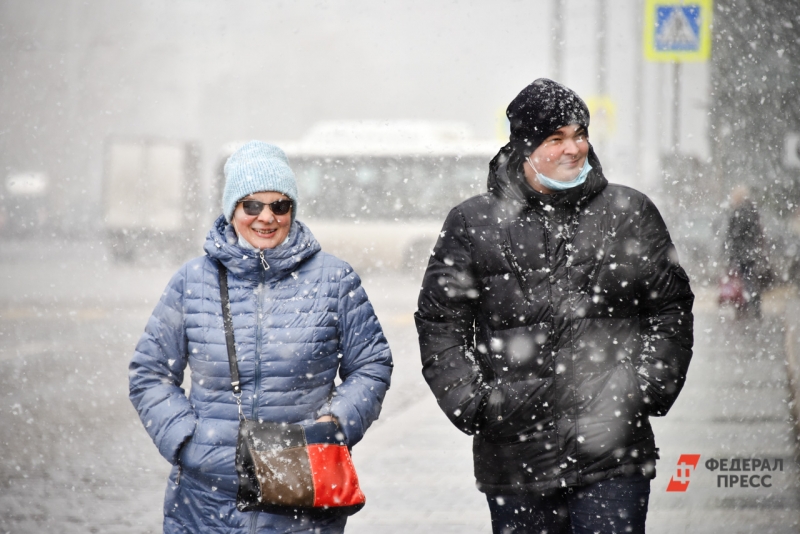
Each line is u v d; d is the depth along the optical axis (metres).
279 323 13.06
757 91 62.53
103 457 26.25
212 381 12.99
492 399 13.18
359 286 13.62
